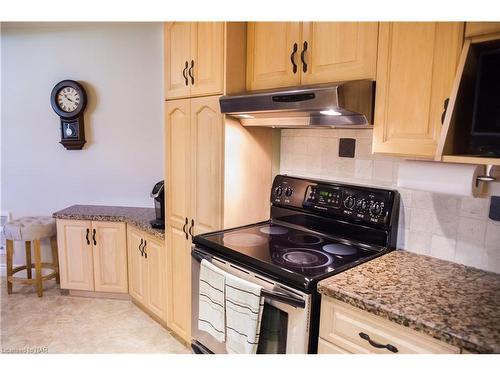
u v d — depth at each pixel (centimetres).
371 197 172
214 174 200
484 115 116
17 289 329
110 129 335
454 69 120
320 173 203
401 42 133
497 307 114
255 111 168
